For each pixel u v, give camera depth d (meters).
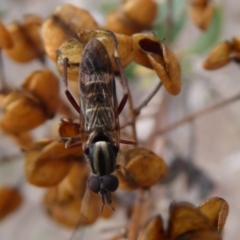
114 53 0.07
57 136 0.07
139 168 0.07
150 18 0.08
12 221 0.12
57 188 0.08
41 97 0.07
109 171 0.07
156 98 0.10
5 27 0.07
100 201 0.07
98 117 0.07
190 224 0.06
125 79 0.07
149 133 0.09
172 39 0.09
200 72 0.10
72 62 0.07
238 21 0.11
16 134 0.07
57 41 0.07
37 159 0.07
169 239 0.06
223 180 0.11
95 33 0.07
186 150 0.10
